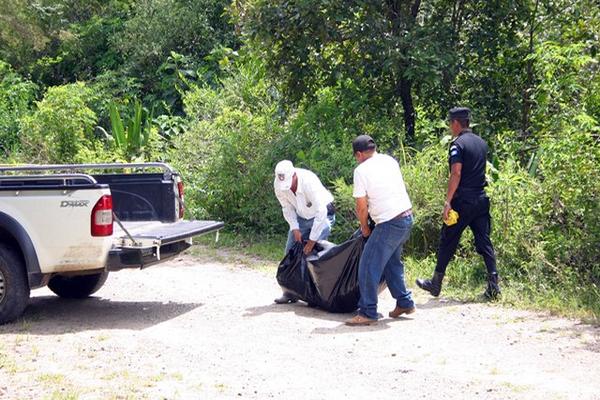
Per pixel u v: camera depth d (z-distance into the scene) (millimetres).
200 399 7246
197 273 13289
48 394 7367
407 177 13070
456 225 10695
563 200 11406
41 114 20406
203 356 8578
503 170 12797
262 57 16375
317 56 15852
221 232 16250
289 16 15273
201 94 19297
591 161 11156
